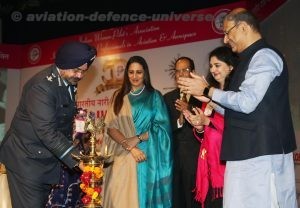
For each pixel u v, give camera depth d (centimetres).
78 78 293
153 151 402
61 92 294
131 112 413
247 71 254
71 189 325
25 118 296
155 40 652
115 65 703
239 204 259
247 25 265
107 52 715
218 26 587
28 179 295
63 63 282
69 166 286
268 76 247
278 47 463
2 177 314
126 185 404
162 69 640
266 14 487
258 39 266
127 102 417
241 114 261
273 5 467
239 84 264
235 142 262
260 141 254
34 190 296
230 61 339
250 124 257
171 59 631
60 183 320
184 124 399
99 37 729
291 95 435
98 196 274
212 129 345
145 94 418
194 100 389
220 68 340
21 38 919
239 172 261
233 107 253
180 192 398
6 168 304
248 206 257
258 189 254
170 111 419
